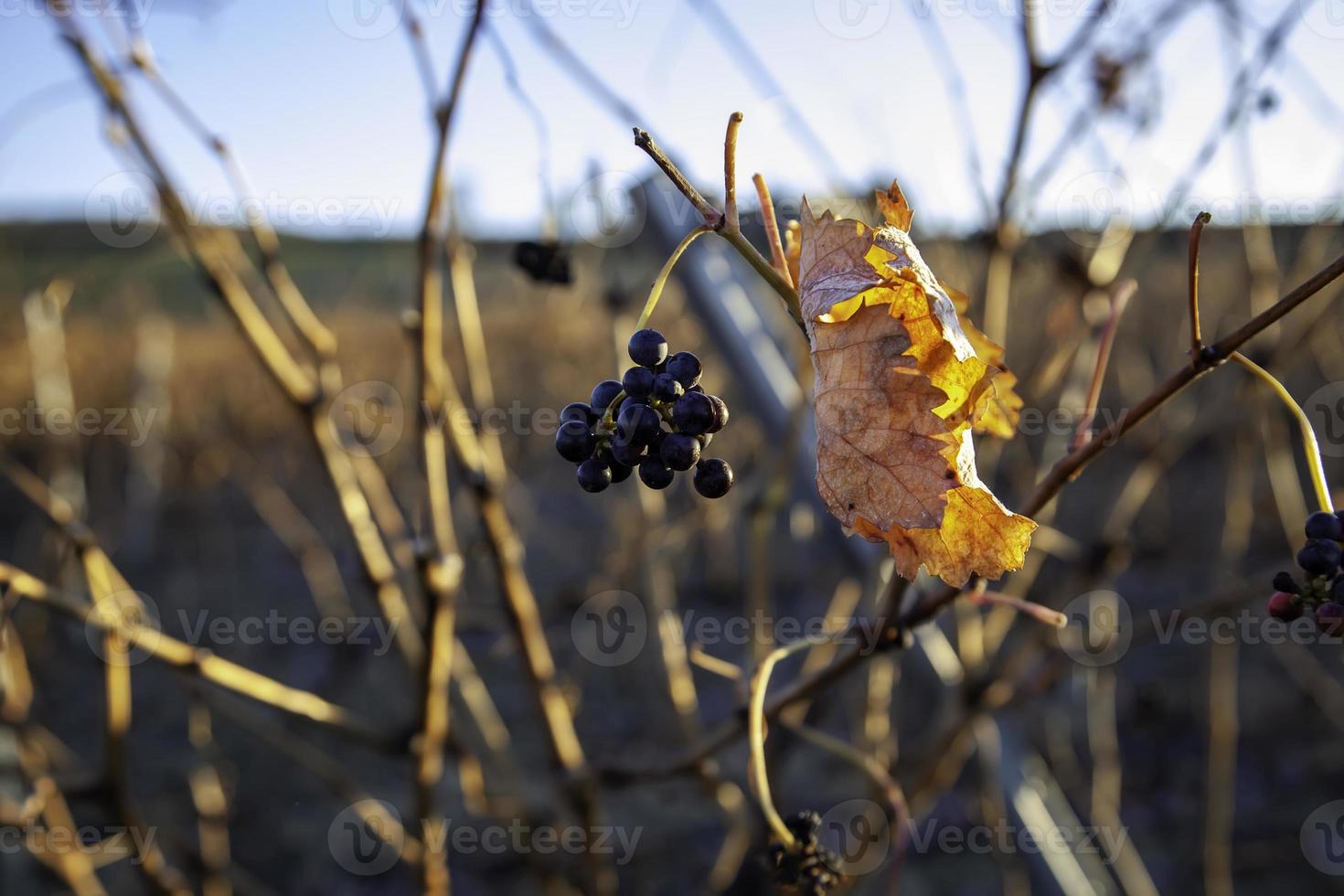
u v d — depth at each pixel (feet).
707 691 5.65
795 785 4.27
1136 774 4.95
